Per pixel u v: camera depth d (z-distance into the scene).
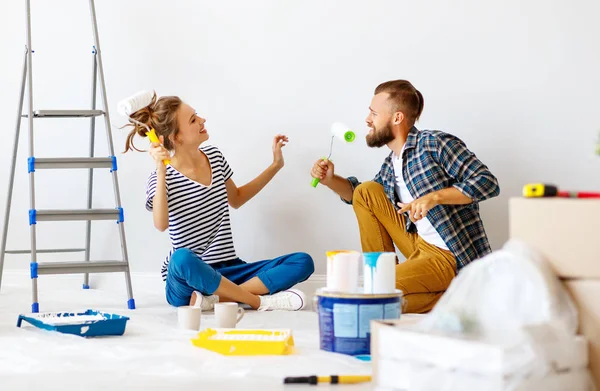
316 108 3.47
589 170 3.31
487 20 3.34
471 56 3.36
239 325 2.57
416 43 3.39
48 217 3.11
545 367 1.28
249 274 3.17
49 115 3.22
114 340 2.24
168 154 3.00
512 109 3.34
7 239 3.68
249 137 3.51
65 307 3.11
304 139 3.48
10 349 2.08
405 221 3.15
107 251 3.64
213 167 3.19
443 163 2.94
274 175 3.50
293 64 3.47
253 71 3.50
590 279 1.38
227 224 3.28
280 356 1.96
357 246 3.47
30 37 3.26
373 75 3.42
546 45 3.31
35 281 3.01
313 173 3.24
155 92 3.23
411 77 3.40
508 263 1.38
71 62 3.61
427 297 2.95
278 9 3.47
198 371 1.79
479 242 2.98
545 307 1.34
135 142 3.58
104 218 3.18
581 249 1.38
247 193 3.35
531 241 1.42
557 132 3.32
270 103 3.49
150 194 3.07
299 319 2.74
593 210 1.37
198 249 3.18
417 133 3.02
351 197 3.31
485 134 3.36
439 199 2.80
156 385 1.67
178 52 3.53
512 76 3.34
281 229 3.52
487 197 2.86
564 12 3.30
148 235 3.59
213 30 3.51
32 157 3.14
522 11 3.32
